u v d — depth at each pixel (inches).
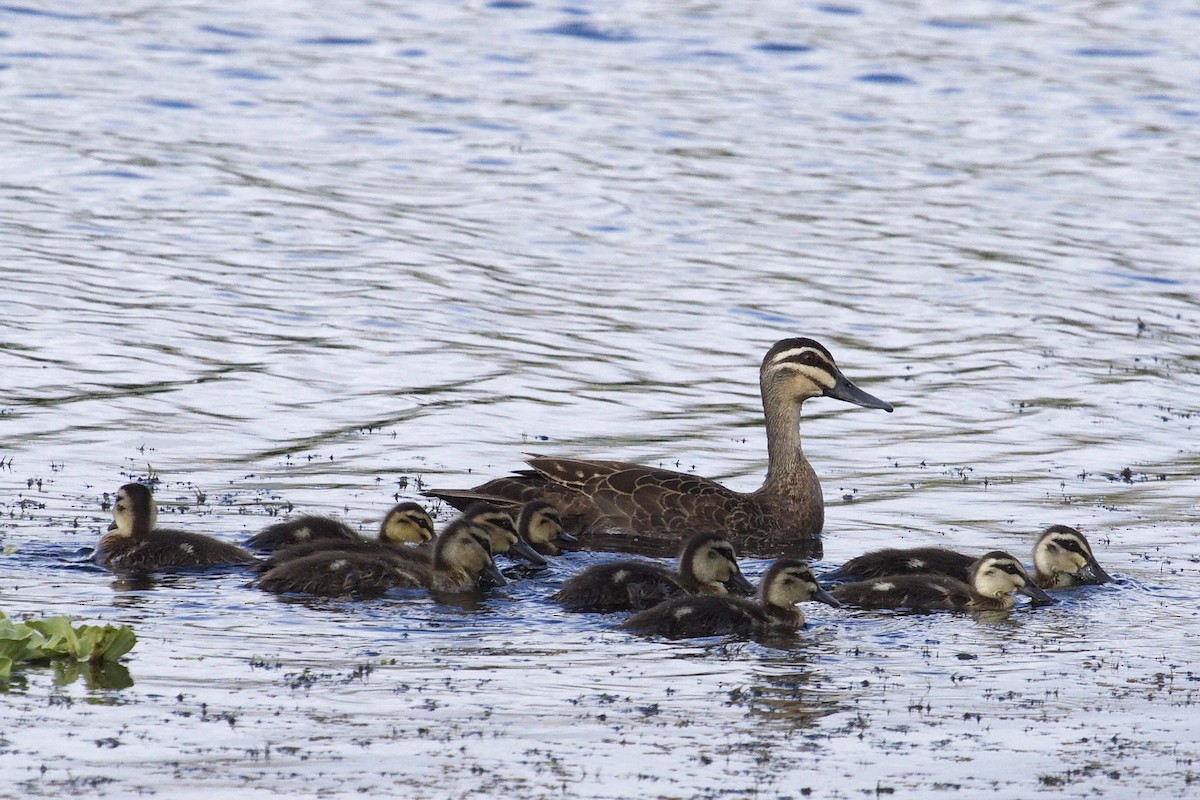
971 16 2090.3
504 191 1316.4
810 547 680.4
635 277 1110.4
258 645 491.2
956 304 1075.9
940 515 704.4
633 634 521.0
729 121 1584.6
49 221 1155.9
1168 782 397.1
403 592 561.6
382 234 1177.4
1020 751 416.5
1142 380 927.7
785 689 464.1
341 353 919.0
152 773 383.2
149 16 1889.8
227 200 1244.5
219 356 901.8
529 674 471.2
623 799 377.4
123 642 471.5
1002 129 1589.6
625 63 1804.9
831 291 1094.4
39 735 404.8
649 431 829.2
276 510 671.1
